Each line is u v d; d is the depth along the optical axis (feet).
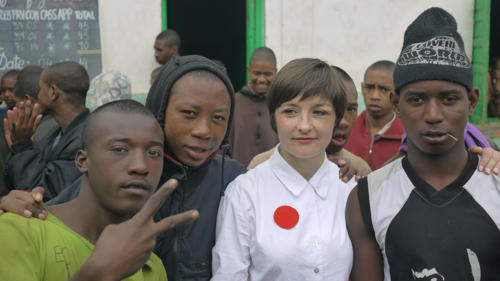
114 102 3.83
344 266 4.85
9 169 7.06
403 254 4.33
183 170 4.90
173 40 16.06
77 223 3.70
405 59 4.33
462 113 4.17
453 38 4.22
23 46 15.69
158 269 4.28
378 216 4.57
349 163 5.68
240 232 4.89
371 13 17.63
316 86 4.71
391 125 9.77
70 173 6.75
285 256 4.75
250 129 13.23
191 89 4.63
